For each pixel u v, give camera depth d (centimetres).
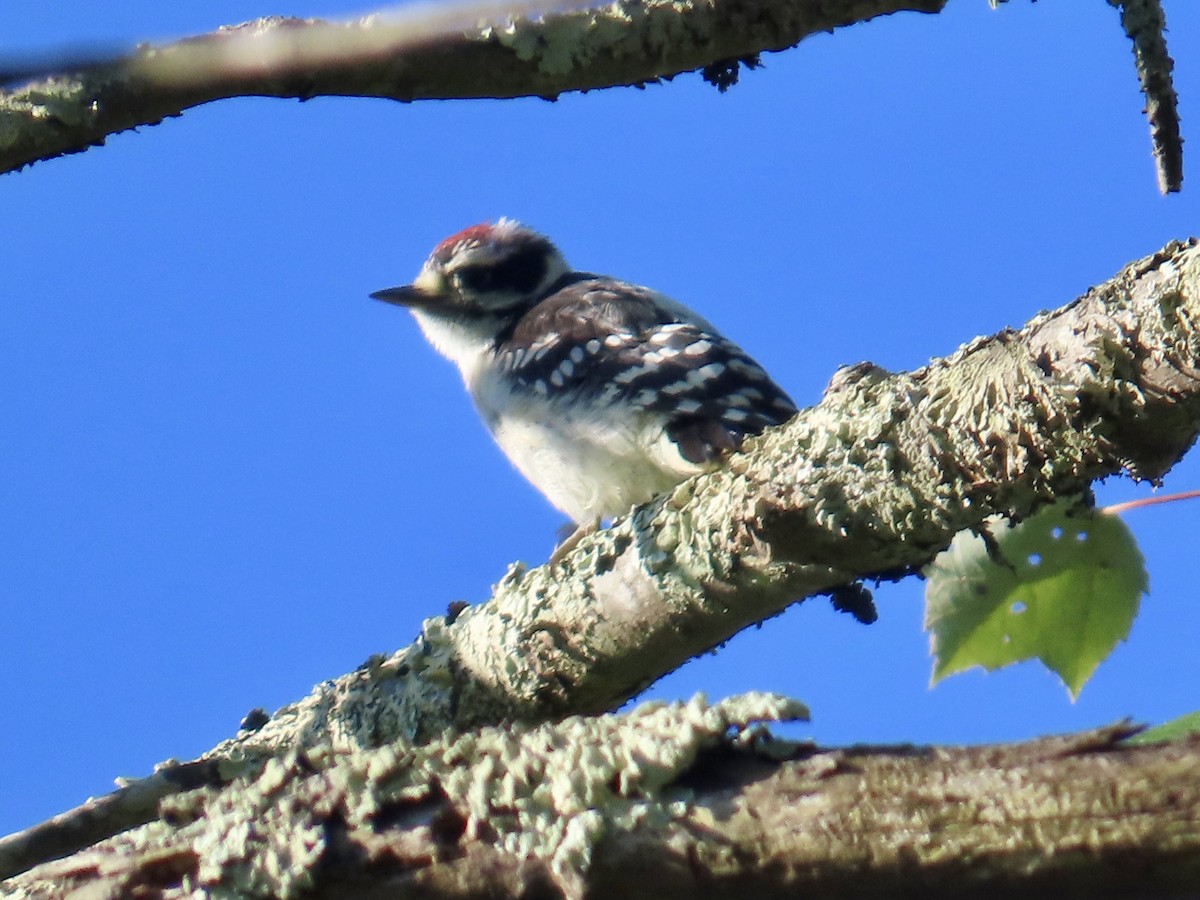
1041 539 790
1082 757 452
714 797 496
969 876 456
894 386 713
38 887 579
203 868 554
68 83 591
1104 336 644
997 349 680
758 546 751
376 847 538
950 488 696
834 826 474
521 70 623
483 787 529
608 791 510
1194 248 631
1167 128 707
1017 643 795
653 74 651
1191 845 432
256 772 822
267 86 589
